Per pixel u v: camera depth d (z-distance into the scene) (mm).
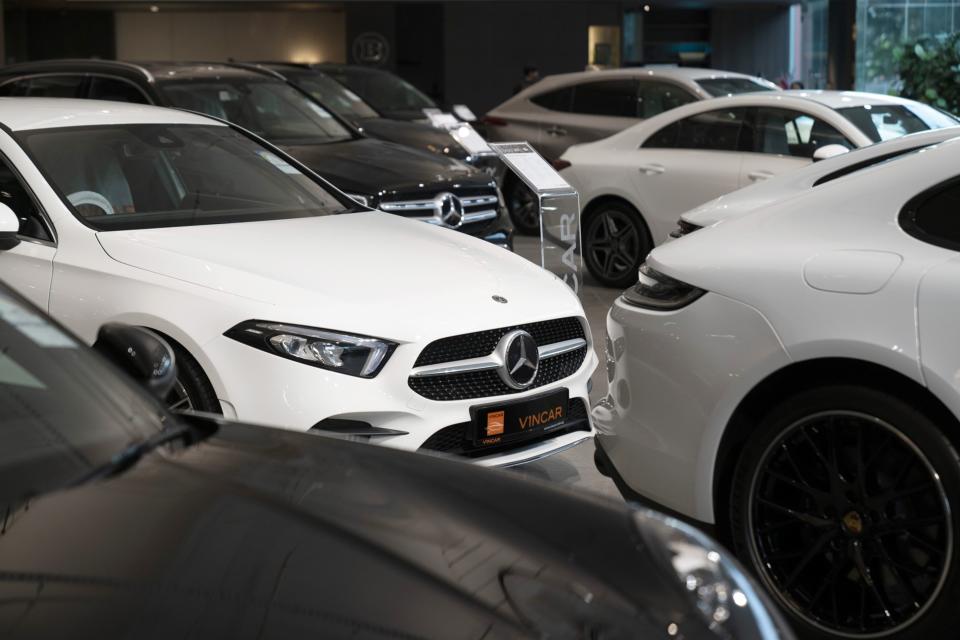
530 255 10109
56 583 1474
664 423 3105
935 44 14836
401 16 25625
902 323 2721
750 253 3039
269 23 26078
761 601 1718
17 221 3793
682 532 1868
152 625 1401
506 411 3756
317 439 2066
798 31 25594
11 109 4504
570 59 26000
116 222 4035
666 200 8172
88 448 1890
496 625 1499
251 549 1591
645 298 3217
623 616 1580
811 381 2934
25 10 25578
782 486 2977
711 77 10891
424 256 4102
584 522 1831
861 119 7805
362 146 7500
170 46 26031
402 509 1778
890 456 2801
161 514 1672
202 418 2133
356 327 3520
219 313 3529
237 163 4695
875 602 2846
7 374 2029
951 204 2855
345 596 1508
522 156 6398
